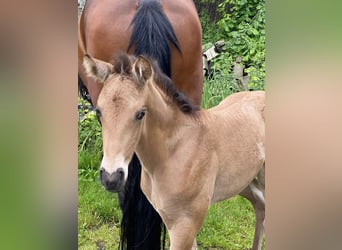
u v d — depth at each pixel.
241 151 1.39
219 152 1.33
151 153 1.21
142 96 1.12
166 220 1.28
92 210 1.90
